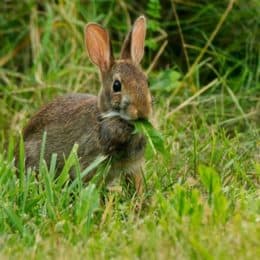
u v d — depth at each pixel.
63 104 11.69
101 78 10.97
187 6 14.93
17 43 15.23
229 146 11.88
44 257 8.45
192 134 12.53
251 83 14.09
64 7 14.97
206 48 14.27
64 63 14.66
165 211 9.33
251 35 14.41
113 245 8.77
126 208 9.95
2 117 13.91
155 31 14.86
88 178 10.88
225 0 14.72
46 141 11.58
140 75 10.67
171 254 8.27
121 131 10.73
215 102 13.40
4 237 9.03
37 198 9.84
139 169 11.02
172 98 13.73
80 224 9.27
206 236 8.62
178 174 11.46
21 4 15.46
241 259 8.06
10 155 10.80
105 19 14.97
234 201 9.84
